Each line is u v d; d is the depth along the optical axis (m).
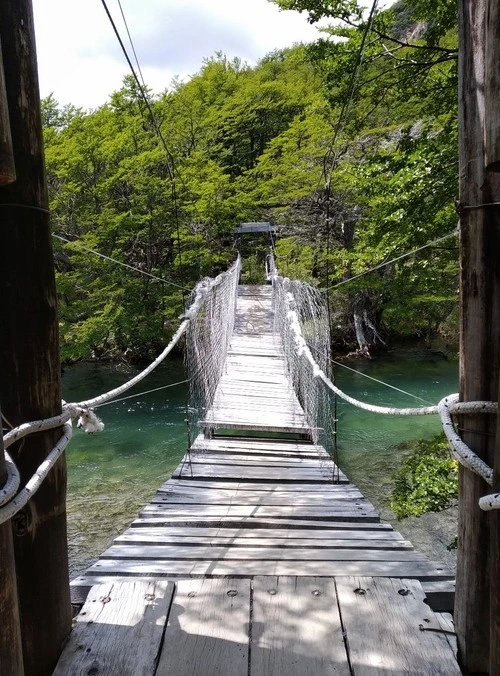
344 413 7.84
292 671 1.13
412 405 8.37
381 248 4.81
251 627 1.26
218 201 13.55
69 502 5.00
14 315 1.05
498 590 0.85
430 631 1.24
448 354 12.56
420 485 3.74
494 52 0.78
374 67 5.49
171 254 13.51
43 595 1.13
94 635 1.23
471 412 1.08
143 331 11.39
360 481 5.39
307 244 12.98
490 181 1.02
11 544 0.85
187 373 3.53
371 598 1.37
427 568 1.59
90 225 11.88
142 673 1.12
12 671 0.83
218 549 1.84
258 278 17.67
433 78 5.03
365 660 1.15
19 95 1.01
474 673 1.16
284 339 6.85
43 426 1.08
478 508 1.11
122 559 1.73
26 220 1.05
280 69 22.12
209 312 4.64
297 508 2.40
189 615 1.31
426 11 4.77
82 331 10.69
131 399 9.19
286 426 4.00
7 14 0.98
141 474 5.73
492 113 0.80
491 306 1.05
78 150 11.43
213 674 1.12
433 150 4.31
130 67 2.49
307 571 1.58
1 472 0.82
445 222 4.29
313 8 5.01
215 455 3.41
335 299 12.78
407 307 11.16
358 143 10.23
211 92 19.02
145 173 12.47
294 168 13.77
